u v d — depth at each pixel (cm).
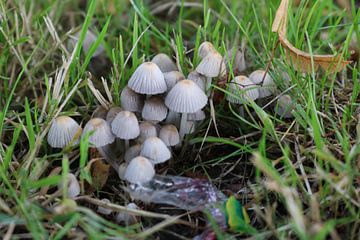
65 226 23
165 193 25
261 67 31
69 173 25
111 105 28
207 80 27
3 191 24
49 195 25
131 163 24
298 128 27
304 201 24
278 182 23
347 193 24
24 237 23
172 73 26
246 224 23
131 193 25
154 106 26
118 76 29
